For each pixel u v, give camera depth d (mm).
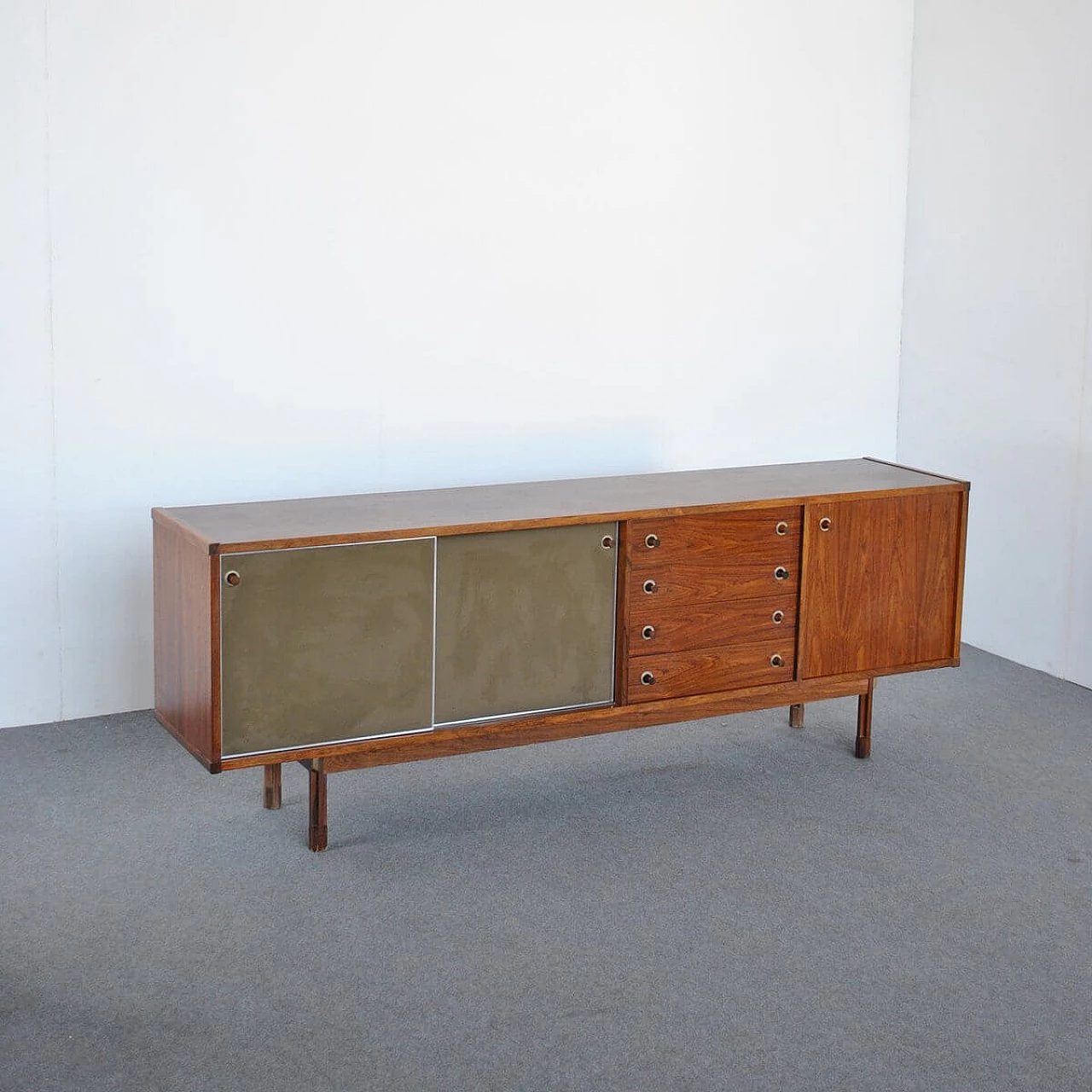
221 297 4188
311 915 3072
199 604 3166
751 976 2855
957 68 5023
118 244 4027
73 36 3879
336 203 4293
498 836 3502
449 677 3428
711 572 3699
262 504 3609
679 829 3562
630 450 4930
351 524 3350
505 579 3449
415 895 3176
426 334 4504
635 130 4719
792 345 5176
